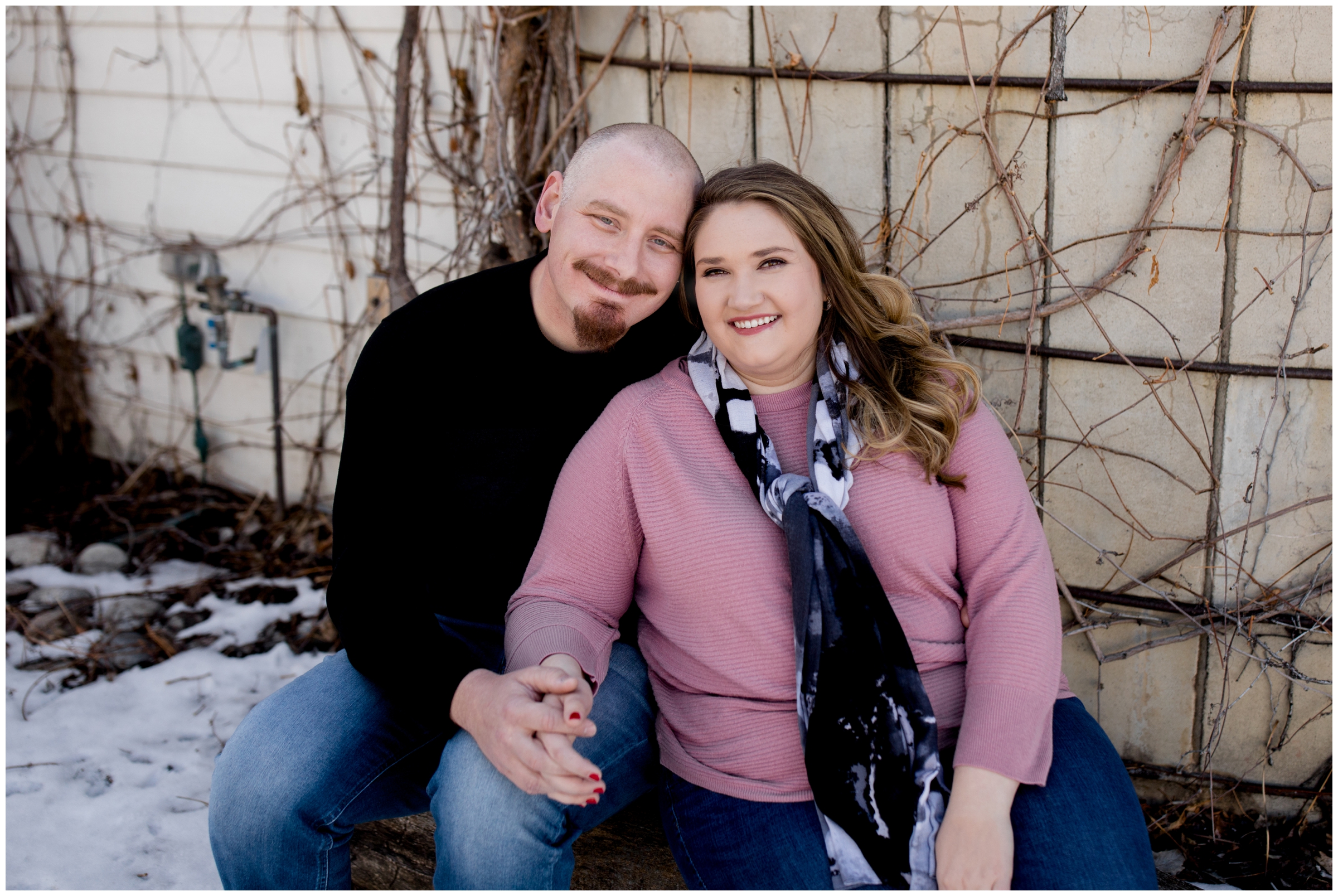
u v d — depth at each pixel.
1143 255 1.73
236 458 3.29
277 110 2.89
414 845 1.75
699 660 1.42
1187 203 1.69
